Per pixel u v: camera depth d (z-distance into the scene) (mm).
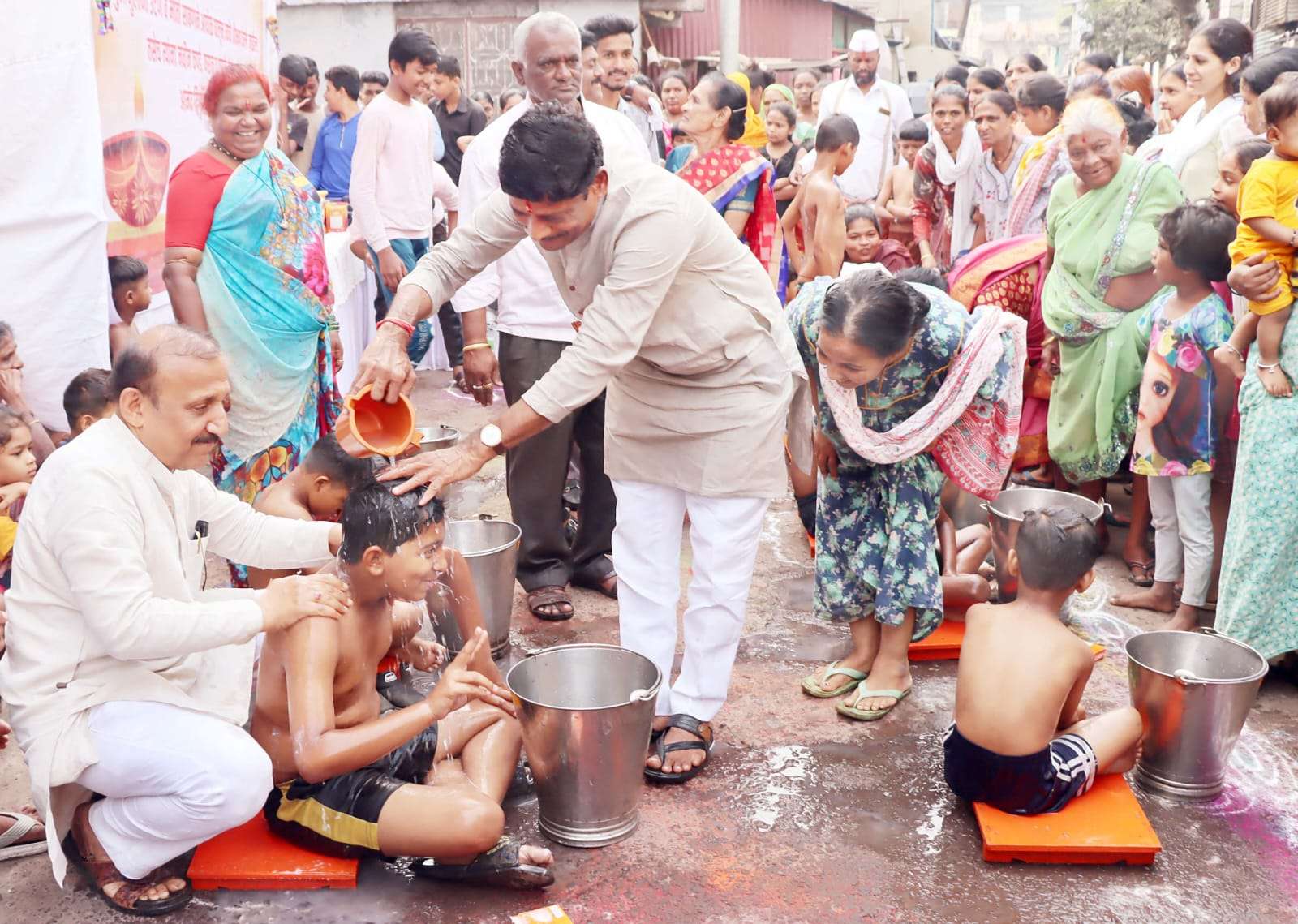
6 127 3578
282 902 2607
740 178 4777
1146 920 2572
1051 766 2832
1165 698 2979
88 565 2416
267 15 5887
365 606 2730
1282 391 3447
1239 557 3582
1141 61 24797
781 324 3088
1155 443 3980
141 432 2531
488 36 12945
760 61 18688
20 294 3711
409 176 6703
